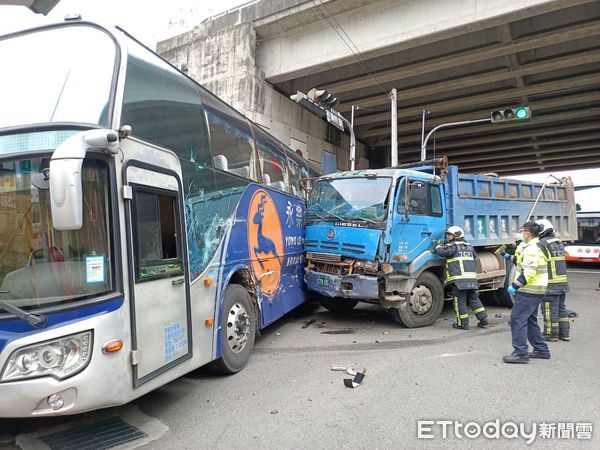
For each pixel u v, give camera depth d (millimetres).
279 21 16891
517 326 5824
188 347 4582
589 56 15195
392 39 15109
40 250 3381
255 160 7117
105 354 3443
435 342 6918
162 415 4379
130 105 4059
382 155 28156
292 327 8297
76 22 4328
